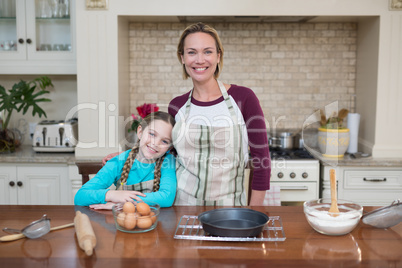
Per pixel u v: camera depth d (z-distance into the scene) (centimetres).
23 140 355
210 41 175
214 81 186
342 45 339
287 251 120
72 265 111
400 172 293
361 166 291
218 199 182
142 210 138
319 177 301
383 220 136
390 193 295
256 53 341
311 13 290
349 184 294
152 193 164
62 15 312
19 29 314
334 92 343
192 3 289
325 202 148
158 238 130
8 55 316
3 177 299
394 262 113
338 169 292
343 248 122
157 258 115
